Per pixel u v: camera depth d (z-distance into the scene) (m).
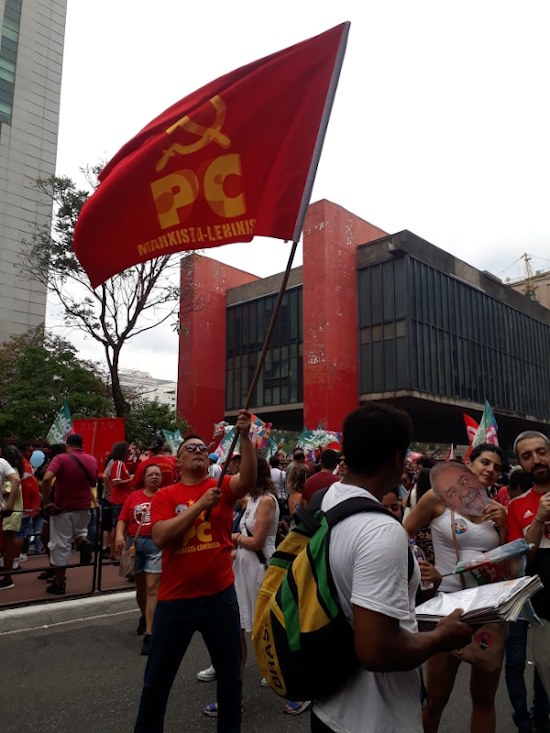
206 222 3.80
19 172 39.28
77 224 3.89
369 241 33.56
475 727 3.19
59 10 43.41
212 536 3.59
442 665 3.19
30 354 20.81
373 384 31.02
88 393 20.62
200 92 3.95
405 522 3.55
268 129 3.79
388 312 31.14
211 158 3.83
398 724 1.83
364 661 1.68
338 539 1.84
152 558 5.86
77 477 7.83
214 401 37.97
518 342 40.59
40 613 6.81
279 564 2.07
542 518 3.49
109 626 6.73
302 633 1.82
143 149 3.86
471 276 36.56
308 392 30.73
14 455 8.45
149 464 6.92
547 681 3.62
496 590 2.13
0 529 7.77
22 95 40.34
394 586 1.73
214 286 39.16
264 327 37.28
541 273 74.75
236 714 3.48
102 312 20.03
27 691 4.77
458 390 33.31
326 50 3.74
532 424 42.22
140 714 3.39
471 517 3.34
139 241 3.87
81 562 7.86
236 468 6.71
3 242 37.91
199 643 6.00
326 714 1.88
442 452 57.75
